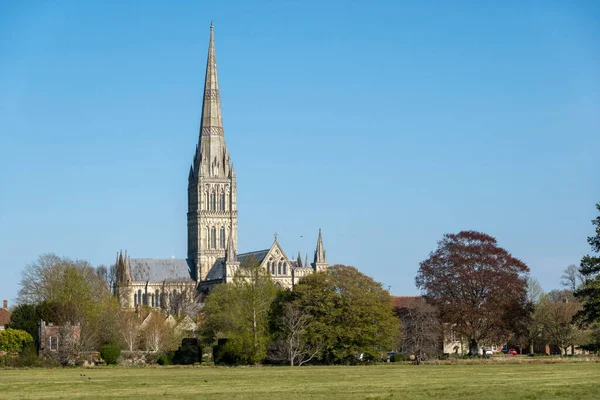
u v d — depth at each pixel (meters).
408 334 196.88
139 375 144.50
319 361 192.50
